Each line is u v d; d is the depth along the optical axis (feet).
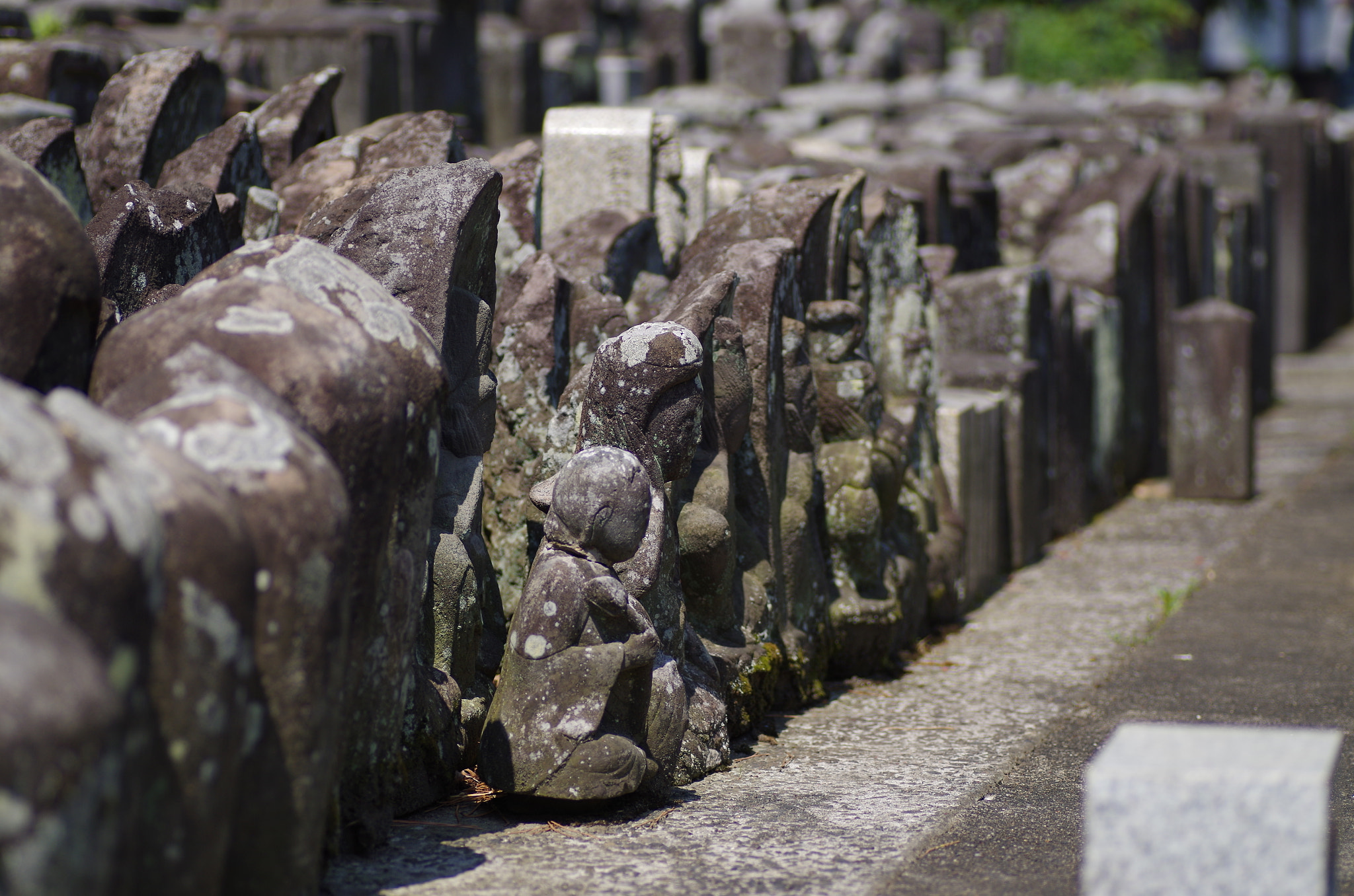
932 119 51.21
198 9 44.21
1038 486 26.84
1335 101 119.24
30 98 22.97
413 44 37.17
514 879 11.58
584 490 13.06
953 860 12.16
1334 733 9.04
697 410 14.42
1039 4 103.86
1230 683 18.15
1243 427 32.07
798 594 17.34
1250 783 8.05
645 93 62.34
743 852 12.32
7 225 10.39
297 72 33.88
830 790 14.14
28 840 6.36
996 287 26.35
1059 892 11.44
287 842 9.52
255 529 9.02
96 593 7.22
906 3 100.37
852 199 19.33
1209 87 87.10
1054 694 17.81
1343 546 26.99
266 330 10.41
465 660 14.34
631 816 13.24
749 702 15.89
